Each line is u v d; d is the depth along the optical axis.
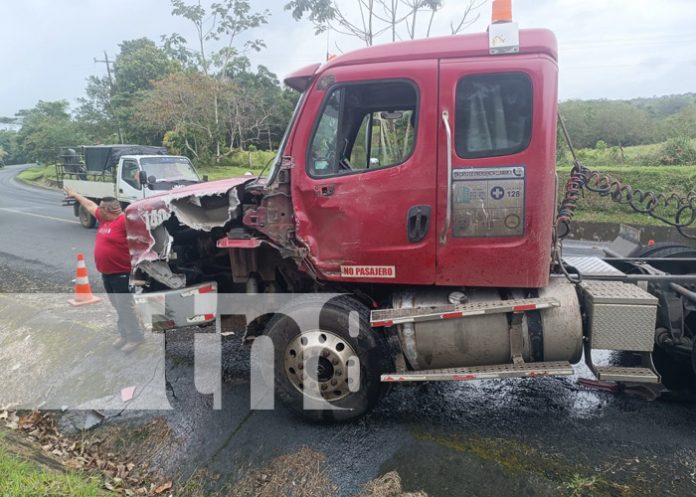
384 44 3.29
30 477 2.87
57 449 3.72
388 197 3.27
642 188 13.91
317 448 3.37
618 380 3.21
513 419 3.61
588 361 3.33
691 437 3.35
